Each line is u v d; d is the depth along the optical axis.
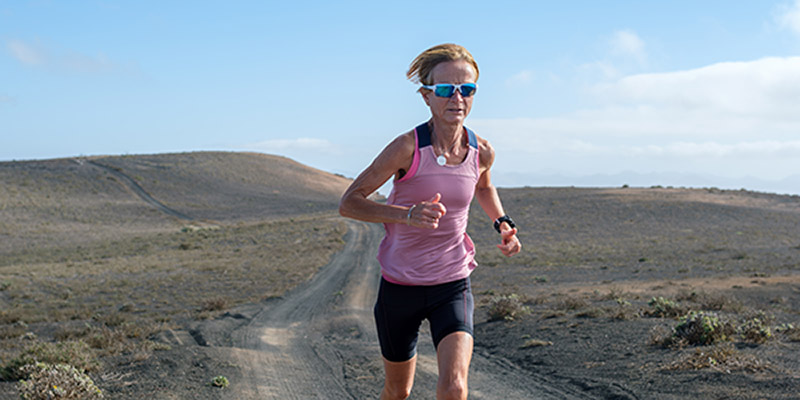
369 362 12.62
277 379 10.48
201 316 24.02
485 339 14.83
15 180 107.75
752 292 24.80
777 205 83.50
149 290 35.47
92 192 106.44
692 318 10.74
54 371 8.16
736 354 8.53
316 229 75.00
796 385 6.73
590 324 14.41
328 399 9.16
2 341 18.70
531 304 21.88
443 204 3.06
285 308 28.03
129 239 73.69
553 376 9.95
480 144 3.18
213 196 114.69
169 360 11.20
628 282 31.66
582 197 92.88
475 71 3.05
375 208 2.88
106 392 8.80
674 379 8.06
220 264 48.31
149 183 115.69
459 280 3.22
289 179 141.25
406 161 2.98
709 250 51.81
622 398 7.76
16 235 75.69
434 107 2.99
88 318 25.61
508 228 3.51
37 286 37.31
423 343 14.86
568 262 45.34
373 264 47.41
